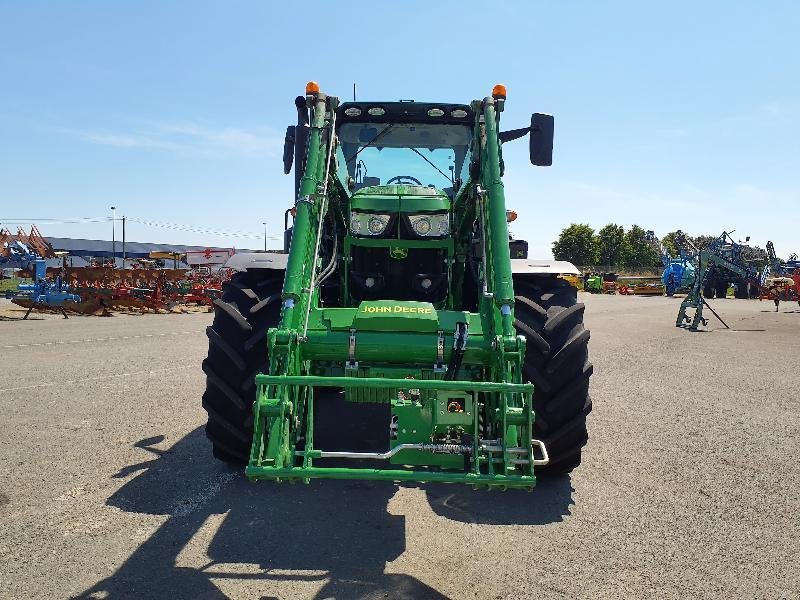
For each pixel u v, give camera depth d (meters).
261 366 3.67
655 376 7.83
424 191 4.28
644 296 33.62
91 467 3.95
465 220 4.24
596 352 10.05
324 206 3.72
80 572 2.63
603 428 5.26
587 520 3.35
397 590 2.57
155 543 2.93
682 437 5.00
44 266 17.00
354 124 4.91
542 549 2.99
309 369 3.23
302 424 3.04
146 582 2.57
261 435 2.68
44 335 10.80
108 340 10.22
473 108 4.21
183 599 2.45
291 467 2.59
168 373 7.12
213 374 3.68
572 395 3.63
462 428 2.80
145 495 3.52
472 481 2.54
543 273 3.91
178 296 18.67
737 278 31.44
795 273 26.22
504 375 2.89
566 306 3.84
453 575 2.71
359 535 3.10
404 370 3.20
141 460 4.11
